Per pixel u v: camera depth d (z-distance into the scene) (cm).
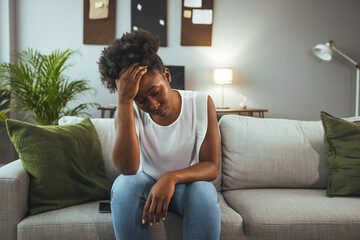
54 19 417
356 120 154
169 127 106
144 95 91
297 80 453
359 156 129
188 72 439
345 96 458
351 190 126
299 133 147
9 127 113
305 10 447
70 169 117
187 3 429
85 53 423
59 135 119
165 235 101
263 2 443
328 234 105
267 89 450
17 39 412
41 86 299
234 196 129
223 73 412
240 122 149
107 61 93
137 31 95
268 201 119
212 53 441
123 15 424
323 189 141
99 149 135
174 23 432
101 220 102
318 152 143
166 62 436
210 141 106
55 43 418
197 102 109
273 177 139
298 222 105
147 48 91
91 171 126
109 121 150
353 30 452
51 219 102
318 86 455
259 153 140
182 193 97
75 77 425
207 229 84
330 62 454
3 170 108
